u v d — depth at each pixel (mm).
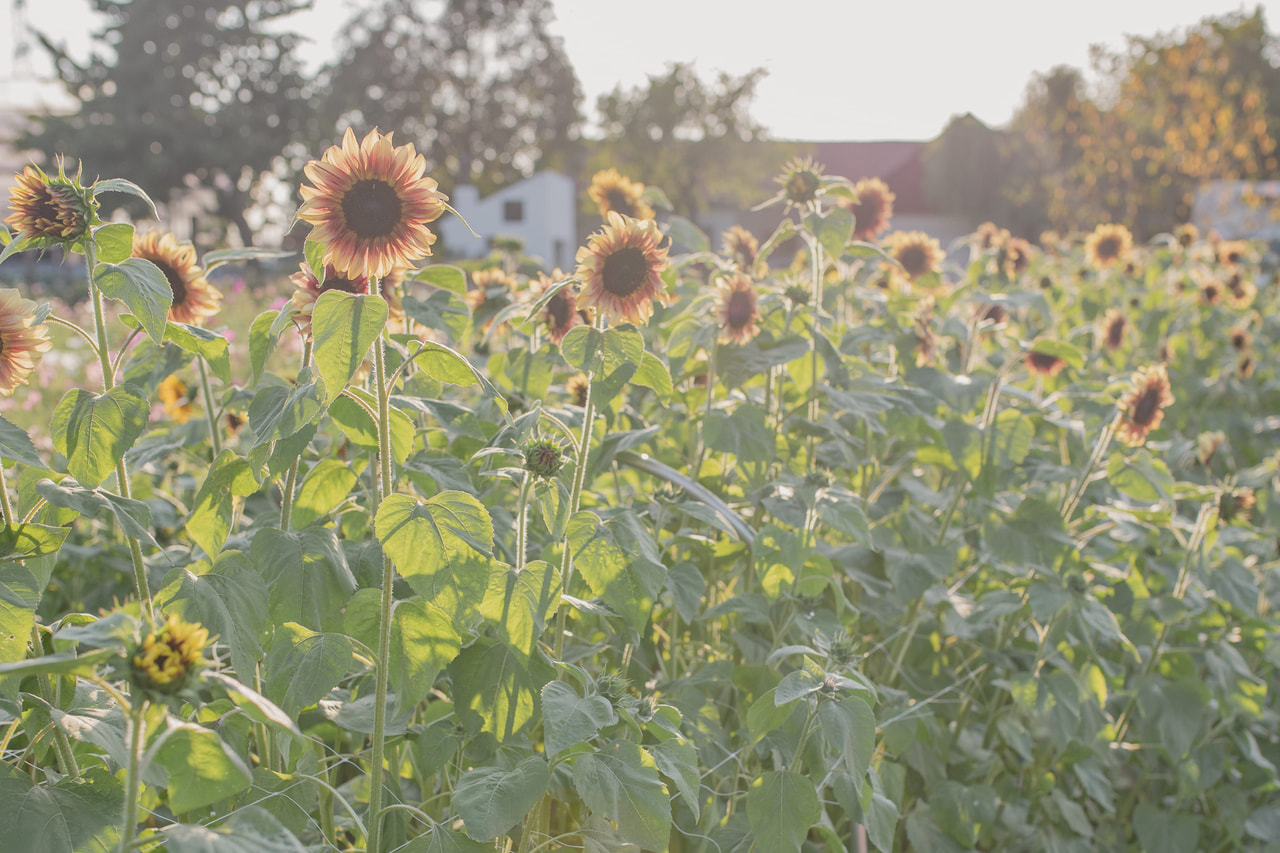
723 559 3154
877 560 3291
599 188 3963
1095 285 8000
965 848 3025
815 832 2934
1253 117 21219
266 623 1990
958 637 3527
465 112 62875
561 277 2859
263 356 2146
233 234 53438
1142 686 3461
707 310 3180
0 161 51062
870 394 3148
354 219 1731
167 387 4191
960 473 3416
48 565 1803
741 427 2873
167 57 49531
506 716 2027
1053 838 3287
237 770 1414
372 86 59125
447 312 2682
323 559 2021
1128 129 23453
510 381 2924
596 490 3244
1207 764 3486
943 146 45500
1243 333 6977
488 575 1796
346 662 1813
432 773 2057
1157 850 3422
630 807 1768
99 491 1772
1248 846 3762
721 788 2631
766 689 2590
